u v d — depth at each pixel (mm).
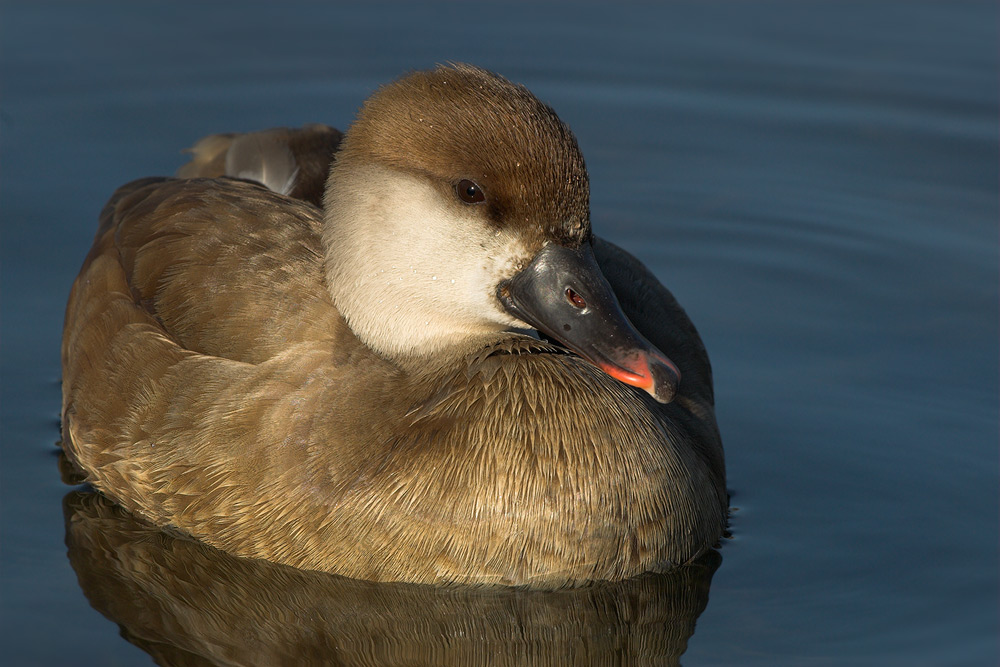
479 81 8586
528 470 8445
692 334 10656
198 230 9766
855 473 10477
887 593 8984
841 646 8430
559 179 8305
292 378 8875
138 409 9336
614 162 14859
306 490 8672
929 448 10758
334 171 8898
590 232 8633
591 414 8609
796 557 9398
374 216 8656
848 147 15039
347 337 9023
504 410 8547
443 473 8469
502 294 8555
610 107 15617
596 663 8312
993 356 11938
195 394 9070
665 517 8789
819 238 13820
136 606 8719
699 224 14070
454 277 8594
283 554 8875
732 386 11633
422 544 8523
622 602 8789
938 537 9656
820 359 12008
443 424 8570
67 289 12617
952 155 14859
